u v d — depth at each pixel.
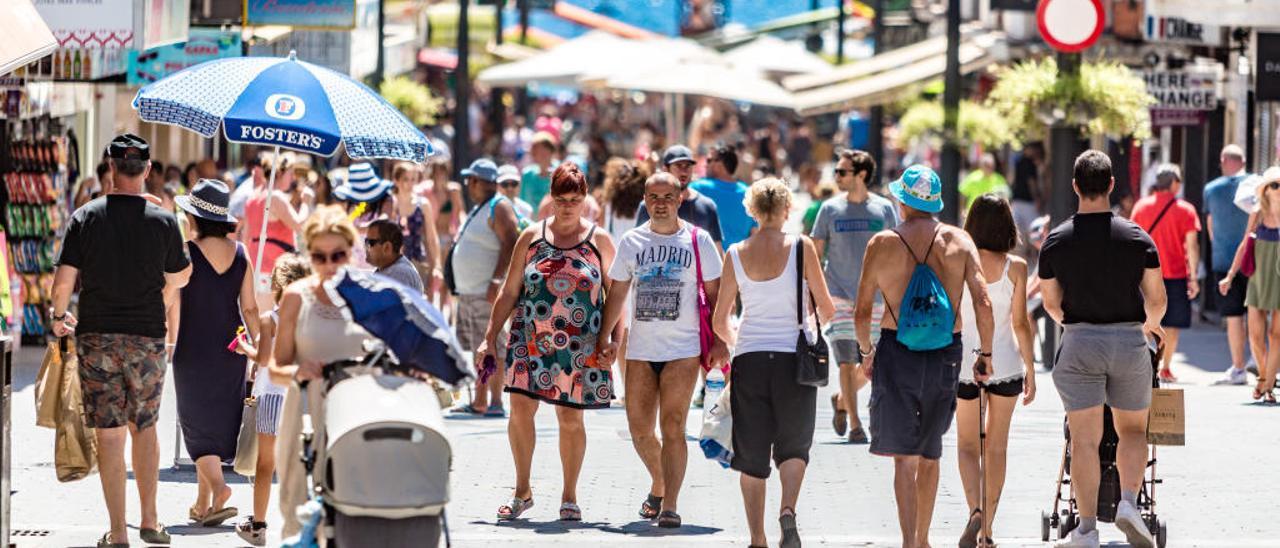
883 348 23.30
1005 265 24.28
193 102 26.42
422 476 18.03
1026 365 24.47
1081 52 48.41
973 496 24.41
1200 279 60.06
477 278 36.09
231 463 30.89
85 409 23.72
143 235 23.69
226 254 25.52
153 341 23.84
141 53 44.59
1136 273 23.86
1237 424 36.84
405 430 18.05
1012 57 61.25
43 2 33.44
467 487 29.39
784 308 23.62
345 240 20.11
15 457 31.44
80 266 23.66
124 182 23.89
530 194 51.16
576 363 26.14
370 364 19.16
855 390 34.41
